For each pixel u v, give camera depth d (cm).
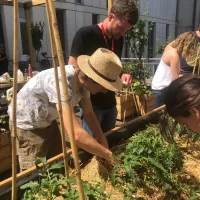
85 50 221
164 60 304
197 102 110
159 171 168
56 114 190
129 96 482
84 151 193
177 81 120
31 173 160
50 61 962
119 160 163
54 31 94
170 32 1638
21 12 848
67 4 980
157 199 163
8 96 392
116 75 147
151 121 264
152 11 1397
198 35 319
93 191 141
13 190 110
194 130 121
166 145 210
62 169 171
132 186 155
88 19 1088
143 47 640
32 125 197
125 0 204
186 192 170
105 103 242
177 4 1659
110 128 268
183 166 203
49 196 131
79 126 143
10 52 842
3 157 310
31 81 185
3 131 319
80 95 165
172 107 119
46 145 211
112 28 218
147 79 738
